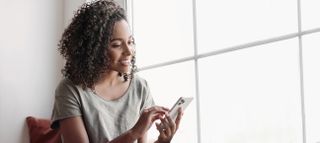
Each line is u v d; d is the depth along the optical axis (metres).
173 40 2.30
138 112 1.77
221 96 2.10
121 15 1.74
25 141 2.42
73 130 1.63
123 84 1.77
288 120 1.88
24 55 2.46
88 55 1.69
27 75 2.46
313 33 1.76
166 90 2.33
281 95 1.90
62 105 1.66
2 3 2.40
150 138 2.35
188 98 1.67
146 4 2.46
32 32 2.50
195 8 2.20
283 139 1.89
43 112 2.50
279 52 1.89
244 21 2.01
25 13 2.48
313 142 1.77
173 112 1.62
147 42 2.45
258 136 2.00
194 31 2.20
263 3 1.95
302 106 1.79
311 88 1.77
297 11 1.82
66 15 2.62
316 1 1.76
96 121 1.66
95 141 1.65
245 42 2.01
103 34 1.68
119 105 1.73
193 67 2.20
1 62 2.38
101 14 1.71
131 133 1.54
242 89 2.04
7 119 2.37
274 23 1.90
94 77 1.70
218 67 2.10
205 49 2.15
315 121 1.77
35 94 2.48
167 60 2.34
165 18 2.35
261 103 1.98
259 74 1.97
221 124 2.11
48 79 2.54
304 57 1.79
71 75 1.72
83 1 2.49
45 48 2.54
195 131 2.18
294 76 1.84
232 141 2.08
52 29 2.57
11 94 2.39
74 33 1.74
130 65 1.76
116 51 1.68
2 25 2.39
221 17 2.10
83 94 1.68
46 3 2.56
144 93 1.82
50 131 2.36
